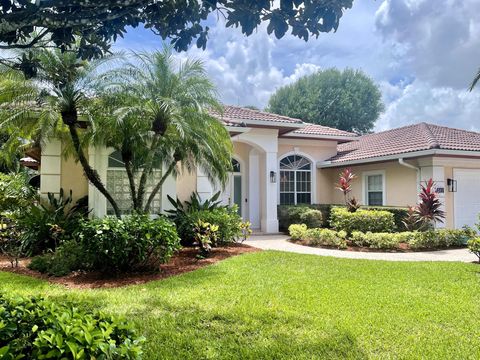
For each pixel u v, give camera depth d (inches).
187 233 479.8
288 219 701.9
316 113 1616.6
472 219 622.2
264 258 413.4
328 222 712.4
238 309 239.9
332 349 186.5
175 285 302.5
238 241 573.9
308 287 294.8
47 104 418.6
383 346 189.5
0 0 119.3
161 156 478.0
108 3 126.9
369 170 733.3
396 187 673.0
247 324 217.3
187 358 177.6
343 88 1648.6
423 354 180.9
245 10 143.7
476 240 418.3
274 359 177.5
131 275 343.6
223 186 519.5
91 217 509.7
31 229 439.5
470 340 196.5
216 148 471.8
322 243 535.2
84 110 441.1
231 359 177.3
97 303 252.7
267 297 267.6
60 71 397.4
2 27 123.6
